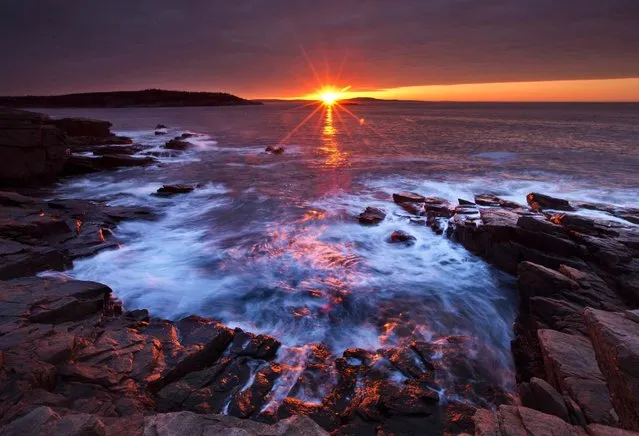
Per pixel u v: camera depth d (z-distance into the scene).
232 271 10.75
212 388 5.93
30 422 3.56
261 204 18.14
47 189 20.38
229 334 7.35
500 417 4.26
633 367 4.41
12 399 4.54
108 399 5.03
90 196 19.09
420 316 8.71
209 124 76.44
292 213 16.67
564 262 9.81
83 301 7.32
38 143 20.41
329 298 9.38
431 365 6.62
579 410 4.78
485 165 28.16
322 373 6.38
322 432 3.89
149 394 5.47
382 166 28.42
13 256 9.04
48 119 22.25
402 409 5.49
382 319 8.53
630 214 13.97
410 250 12.52
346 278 10.50
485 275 10.88
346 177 24.56
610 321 5.25
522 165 27.81
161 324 7.37
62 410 4.52
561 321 7.41
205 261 11.41
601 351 5.07
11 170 19.36
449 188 20.98
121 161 27.19
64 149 22.53
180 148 36.81
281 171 26.78
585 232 10.95
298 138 49.53
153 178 24.11
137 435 3.81
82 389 5.16
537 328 7.73
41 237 11.33
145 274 10.37
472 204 15.94
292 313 8.66
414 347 7.16
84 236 12.07
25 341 5.72
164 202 18.39
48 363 5.28
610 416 4.60
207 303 9.02
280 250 12.38
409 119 95.81
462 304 9.34
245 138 49.44
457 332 8.15
